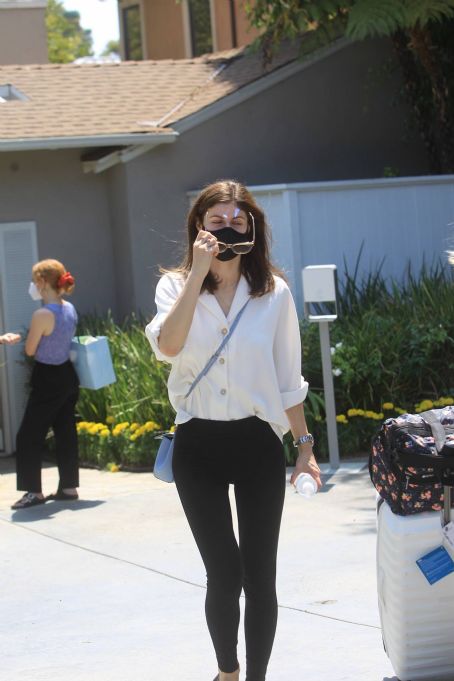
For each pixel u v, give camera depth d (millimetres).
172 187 13336
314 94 14281
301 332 10742
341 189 12609
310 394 10188
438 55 14297
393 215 12914
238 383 4328
